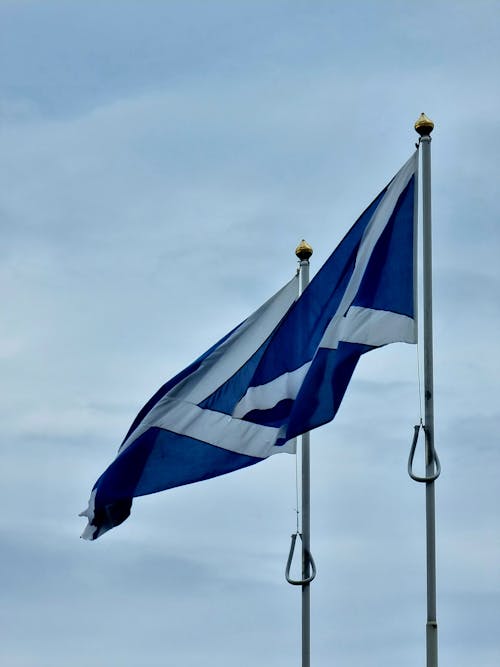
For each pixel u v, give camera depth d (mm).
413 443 29406
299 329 33375
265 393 33719
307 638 34594
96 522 34656
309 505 35406
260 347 34500
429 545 29156
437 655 28781
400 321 30281
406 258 30766
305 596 34781
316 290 33188
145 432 33938
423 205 30906
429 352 30047
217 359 34406
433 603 28984
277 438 33406
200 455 33750
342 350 30203
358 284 30984
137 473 33719
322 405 29734
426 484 29344
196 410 34031
